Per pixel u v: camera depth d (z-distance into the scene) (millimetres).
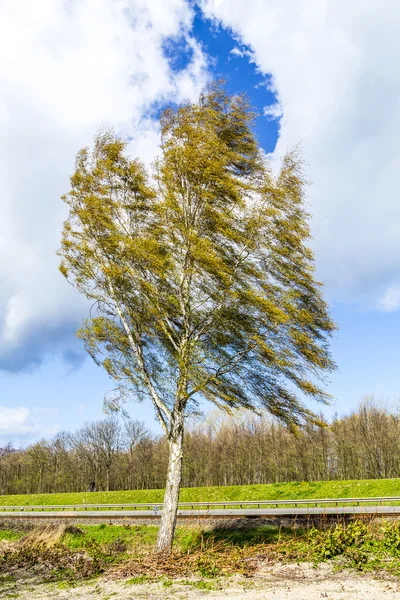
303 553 11312
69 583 10383
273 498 29516
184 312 14523
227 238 14000
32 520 29891
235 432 67062
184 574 10430
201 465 67750
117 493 37438
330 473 61031
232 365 14367
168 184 14641
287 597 7812
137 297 15141
